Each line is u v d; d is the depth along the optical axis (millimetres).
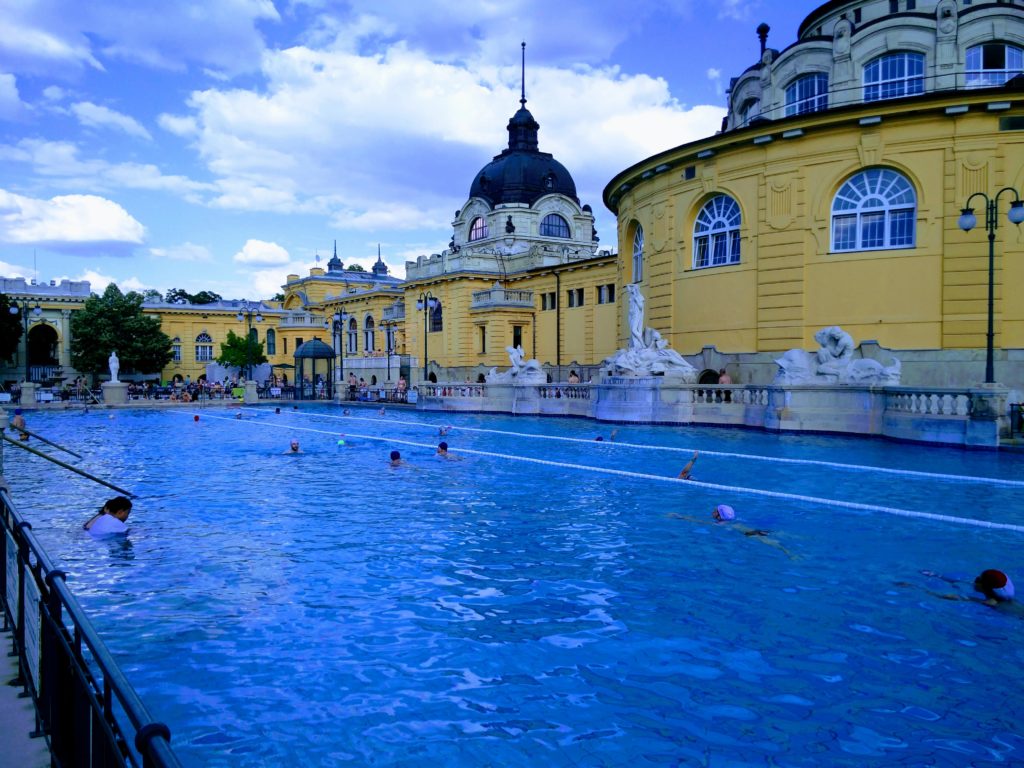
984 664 5891
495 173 63219
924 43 28859
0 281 69250
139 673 5820
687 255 32375
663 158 32406
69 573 8523
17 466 18359
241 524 11156
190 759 4586
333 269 93562
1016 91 24328
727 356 30281
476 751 4688
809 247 28047
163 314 80250
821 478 14836
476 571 8523
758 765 4484
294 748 4727
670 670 5816
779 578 8188
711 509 12055
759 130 28375
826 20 34656
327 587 7961
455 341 57375
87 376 70500
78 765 3816
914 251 26172
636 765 4504
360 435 26312
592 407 31109
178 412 43250
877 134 26516
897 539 9938
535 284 55156
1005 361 25156
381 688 5543
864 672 5750
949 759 4523
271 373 75688
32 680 5012
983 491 13273
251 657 6109
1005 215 25141
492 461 18453
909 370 26172
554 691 5480
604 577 8258
